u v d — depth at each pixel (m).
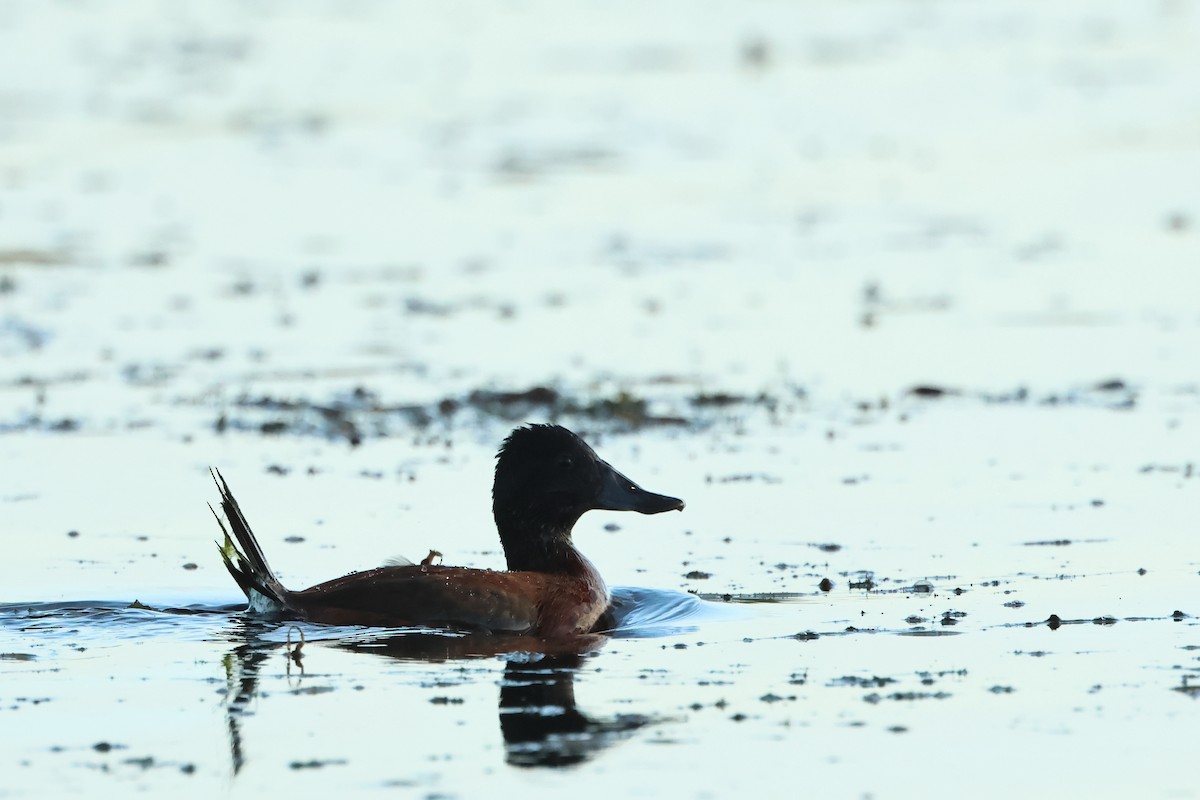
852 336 22.97
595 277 27.02
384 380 20.45
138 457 16.88
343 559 13.46
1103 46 49.00
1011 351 21.95
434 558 13.48
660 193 33.81
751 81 44.56
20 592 12.24
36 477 16.08
